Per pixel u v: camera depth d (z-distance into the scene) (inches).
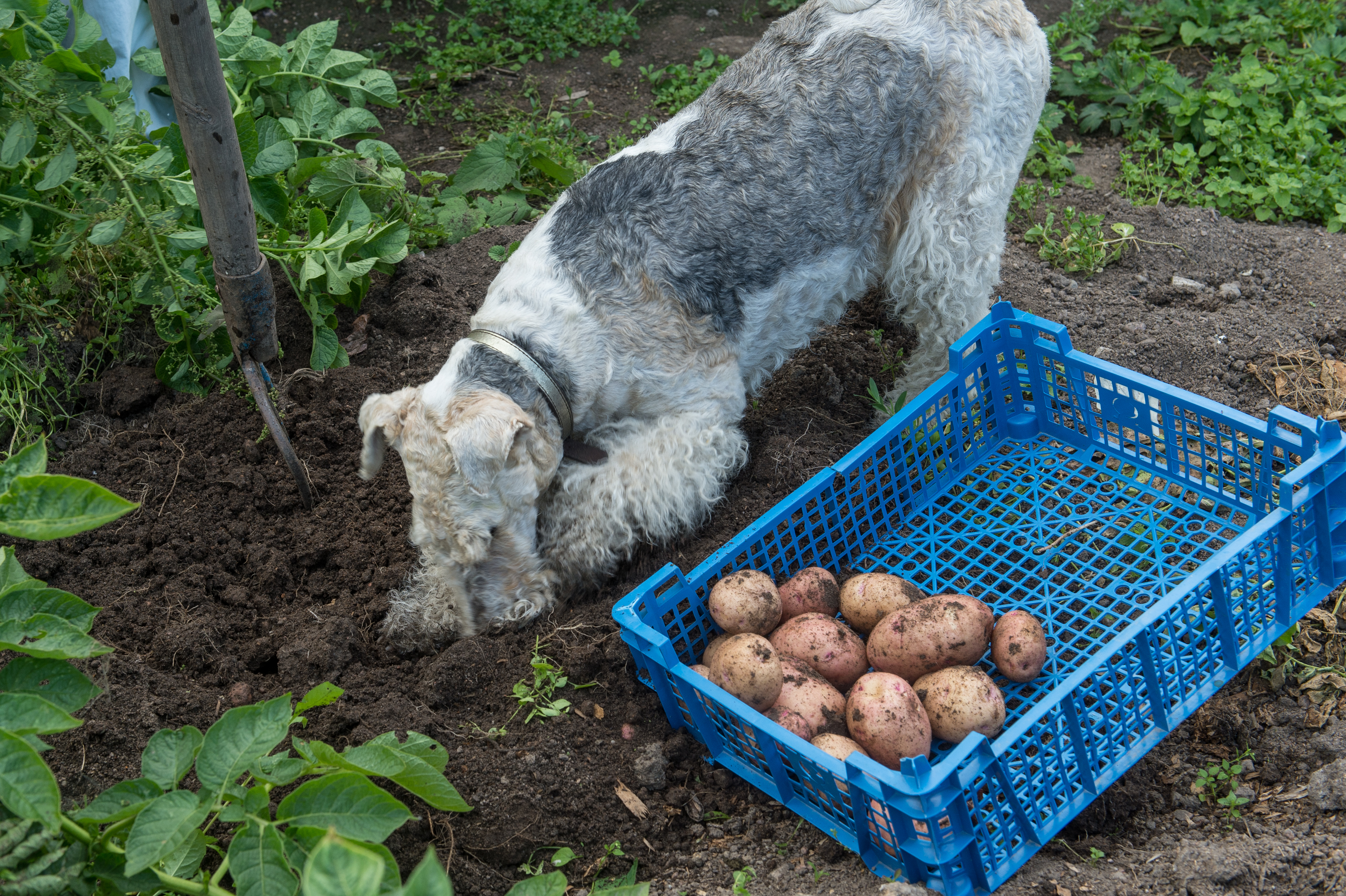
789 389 83.0
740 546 72.7
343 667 72.2
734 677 68.6
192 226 79.8
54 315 82.1
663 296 74.1
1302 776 68.6
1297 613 70.5
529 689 71.0
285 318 84.8
